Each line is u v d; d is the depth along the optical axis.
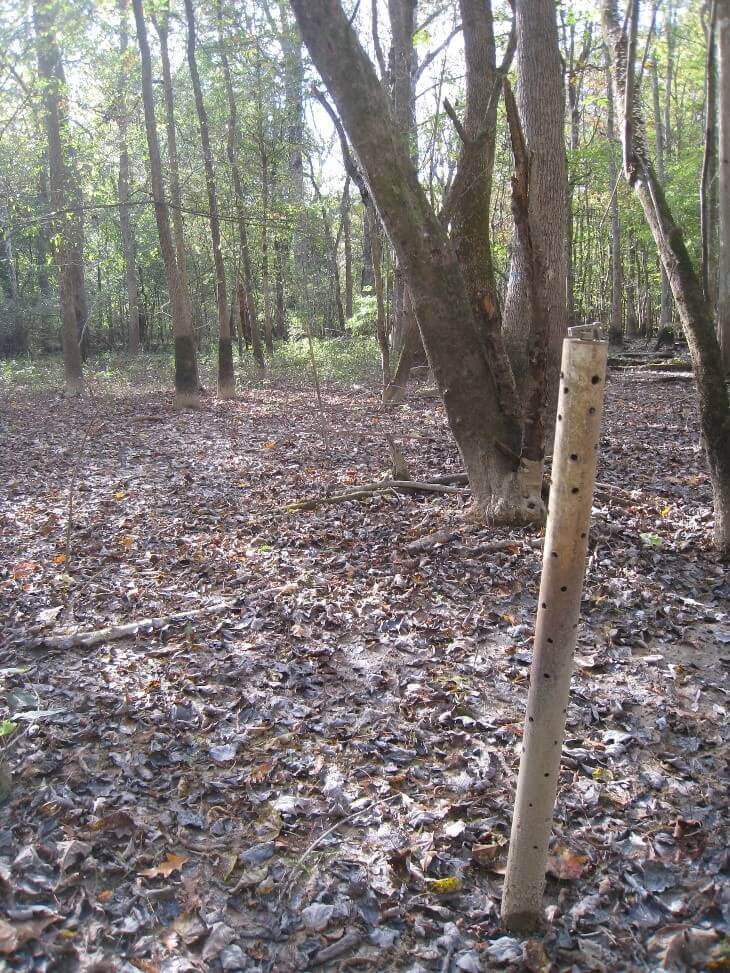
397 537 5.97
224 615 4.73
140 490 8.03
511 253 6.91
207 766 3.25
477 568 5.28
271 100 16.59
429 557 5.52
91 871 2.66
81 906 2.51
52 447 10.77
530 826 2.26
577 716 3.54
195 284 26.03
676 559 5.37
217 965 2.31
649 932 2.41
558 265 6.46
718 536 5.36
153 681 3.93
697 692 3.76
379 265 13.53
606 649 4.19
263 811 2.98
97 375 19.73
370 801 3.01
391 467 8.39
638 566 5.23
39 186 16.56
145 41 12.88
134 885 2.61
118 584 5.31
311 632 4.47
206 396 15.59
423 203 5.56
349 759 3.28
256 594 5.00
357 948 2.38
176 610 4.85
